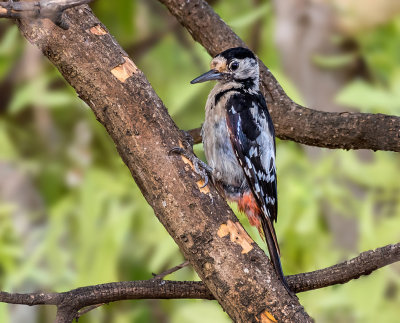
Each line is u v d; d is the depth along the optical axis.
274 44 12.57
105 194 11.29
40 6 5.70
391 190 11.94
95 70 6.48
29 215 12.00
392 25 12.48
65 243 11.84
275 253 8.12
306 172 11.69
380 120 7.46
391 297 11.69
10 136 12.48
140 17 13.06
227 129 8.62
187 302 11.34
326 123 7.86
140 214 11.45
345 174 12.00
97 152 12.18
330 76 12.73
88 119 12.23
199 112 12.64
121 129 6.43
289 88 11.19
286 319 5.90
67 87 12.42
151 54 12.65
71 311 6.44
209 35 9.11
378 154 12.00
